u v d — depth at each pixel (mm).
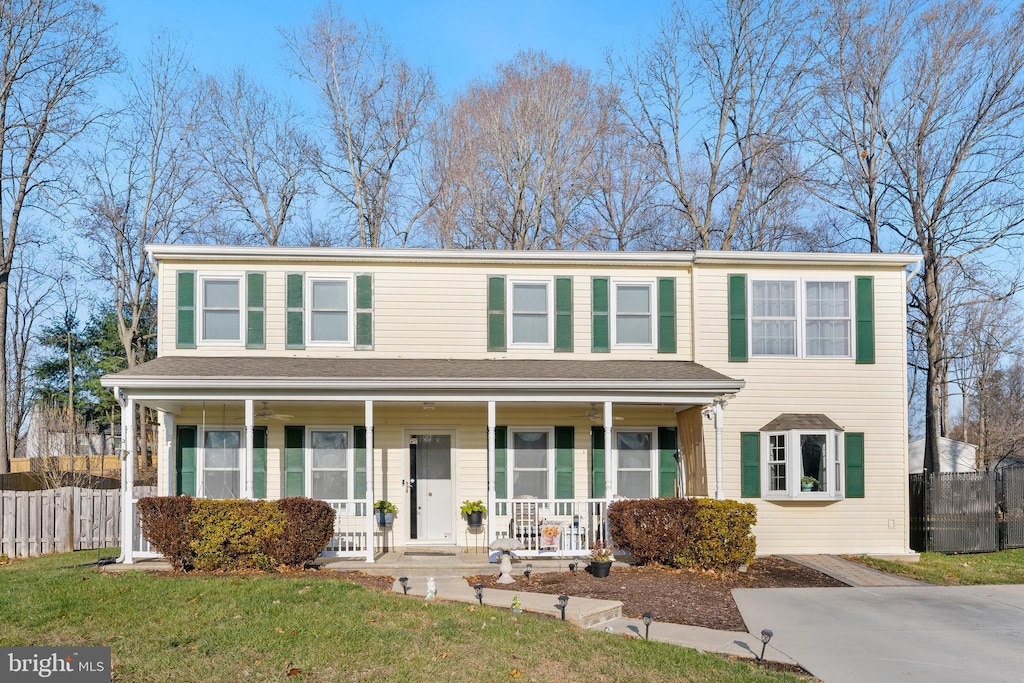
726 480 17625
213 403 17062
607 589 13211
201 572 13672
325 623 9914
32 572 13133
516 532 16844
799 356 18000
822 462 17578
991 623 11750
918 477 19828
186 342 17484
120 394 14922
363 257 17859
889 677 9156
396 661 8773
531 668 8742
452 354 17922
